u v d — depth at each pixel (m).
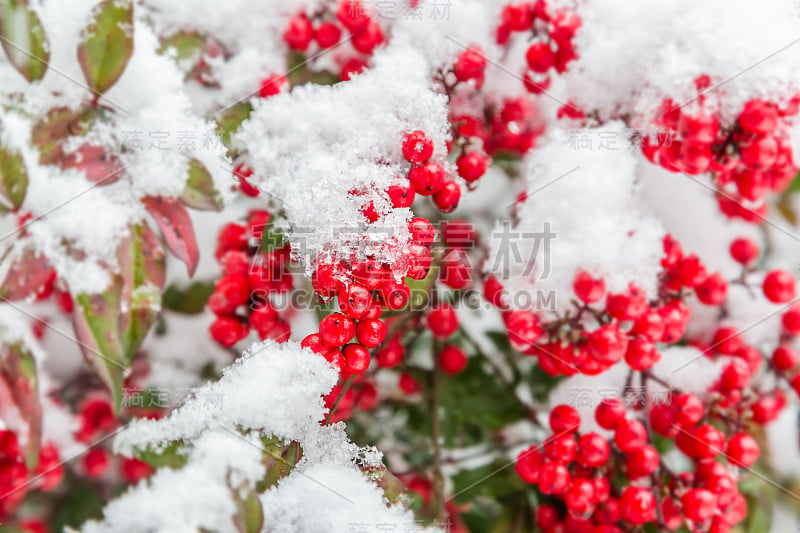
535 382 0.38
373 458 0.34
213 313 0.35
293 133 0.34
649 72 0.35
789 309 0.37
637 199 0.36
